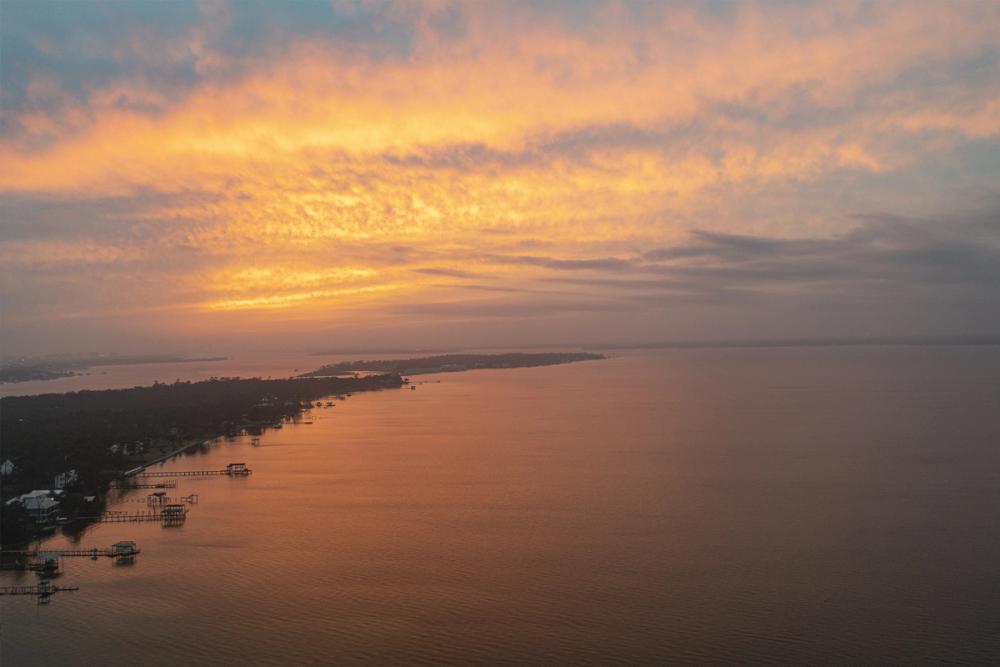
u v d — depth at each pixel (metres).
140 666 81.06
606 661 79.62
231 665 80.81
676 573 103.00
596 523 127.31
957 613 88.94
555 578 102.12
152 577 106.19
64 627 90.69
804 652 80.62
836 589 96.50
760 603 92.75
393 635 86.50
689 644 82.75
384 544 118.00
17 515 127.44
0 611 95.50
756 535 118.88
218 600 97.50
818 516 128.88
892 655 79.56
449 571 105.44
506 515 133.38
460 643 84.19
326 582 102.44
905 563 105.06
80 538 125.75
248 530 127.62
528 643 83.81
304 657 82.06
